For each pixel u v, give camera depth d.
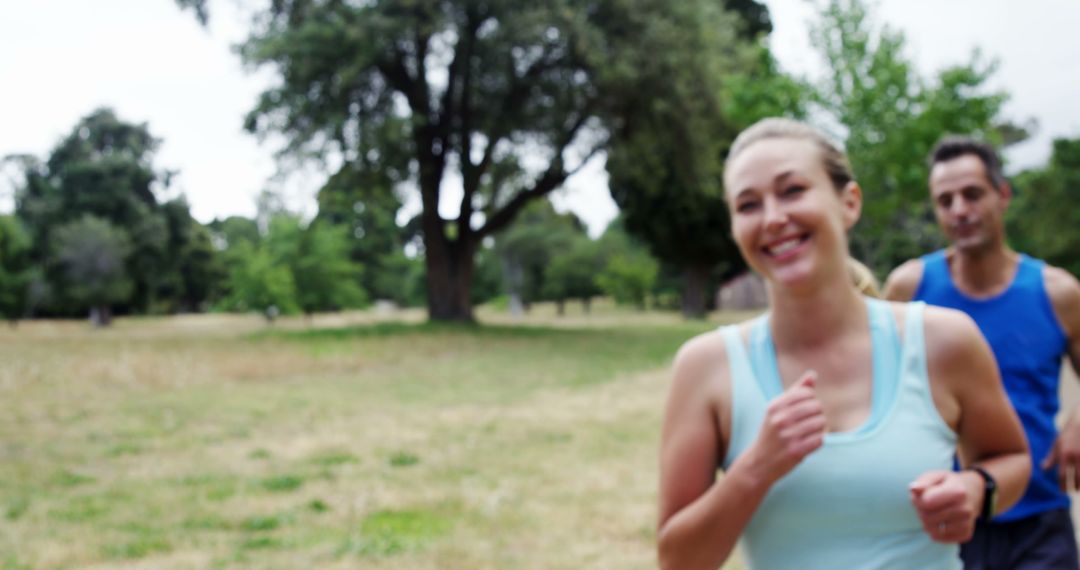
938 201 2.98
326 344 21.70
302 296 42.88
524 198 29.31
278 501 6.30
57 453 8.14
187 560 4.93
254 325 41.06
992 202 2.89
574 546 5.17
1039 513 2.63
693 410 1.66
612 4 23.80
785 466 1.43
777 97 17.62
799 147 1.61
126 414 10.55
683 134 26.08
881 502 1.51
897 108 16.88
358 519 5.80
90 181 48.19
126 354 17.70
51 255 46.94
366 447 8.41
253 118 23.31
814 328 1.61
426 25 23.02
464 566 4.82
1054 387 2.82
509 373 15.30
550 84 25.30
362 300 46.03
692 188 29.16
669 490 1.65
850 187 1.68
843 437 1.52
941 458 1.56
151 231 48.81
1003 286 2.89
